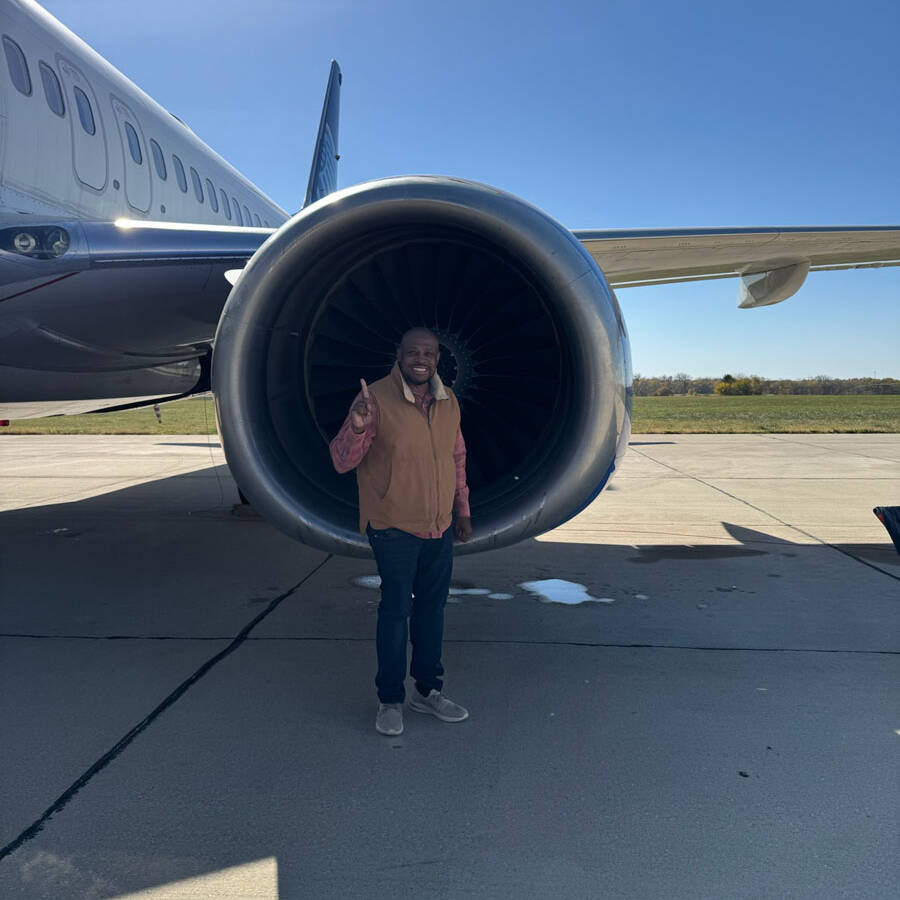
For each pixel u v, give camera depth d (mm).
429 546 2461
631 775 2139
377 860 1738
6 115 4098
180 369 5402
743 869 1706
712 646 3242
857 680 2855
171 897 1603
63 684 2809
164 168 5738
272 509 2836
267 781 2098
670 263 5555
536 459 3000
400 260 3279
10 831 1845
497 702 2656
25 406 5180
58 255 3393
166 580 4418
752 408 40406
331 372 3340
